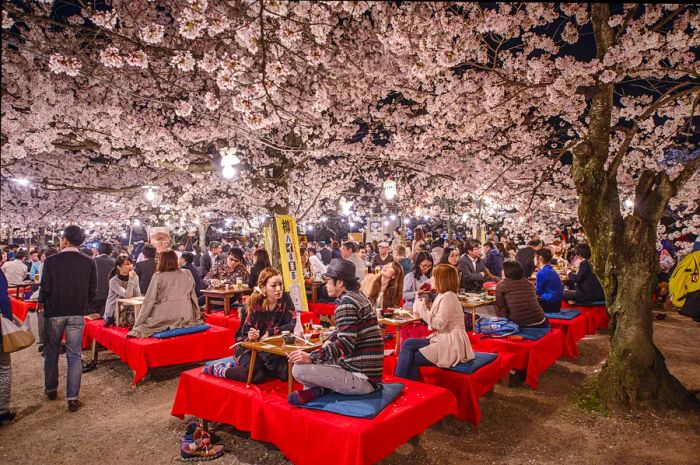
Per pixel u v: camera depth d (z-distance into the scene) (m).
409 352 4.98
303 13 5.38
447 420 4.78
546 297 7.67
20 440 4.58
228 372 4.55
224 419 4.35
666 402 4.92
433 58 5.80
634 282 5.09
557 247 12.34
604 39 5.55
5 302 4.90
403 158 10.26
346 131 10.09
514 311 6.41
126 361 6.30
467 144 9.81
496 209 17.66
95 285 5.69
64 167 11.98
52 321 5.39
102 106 7.52
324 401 3.78
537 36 6.66
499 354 5.70
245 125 8.73
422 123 8.14
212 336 6.72
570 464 3.97
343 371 3.88
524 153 9.16
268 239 10.82
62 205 15.62
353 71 7.66
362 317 3.92
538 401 5.40
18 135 6.92
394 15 6.72
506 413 5.05
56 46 6.91
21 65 7.37
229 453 4.20
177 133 8.64
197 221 17.67
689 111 6.95
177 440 4.52
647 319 5.11
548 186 10.30
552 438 4.46
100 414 5.20
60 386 6.13
